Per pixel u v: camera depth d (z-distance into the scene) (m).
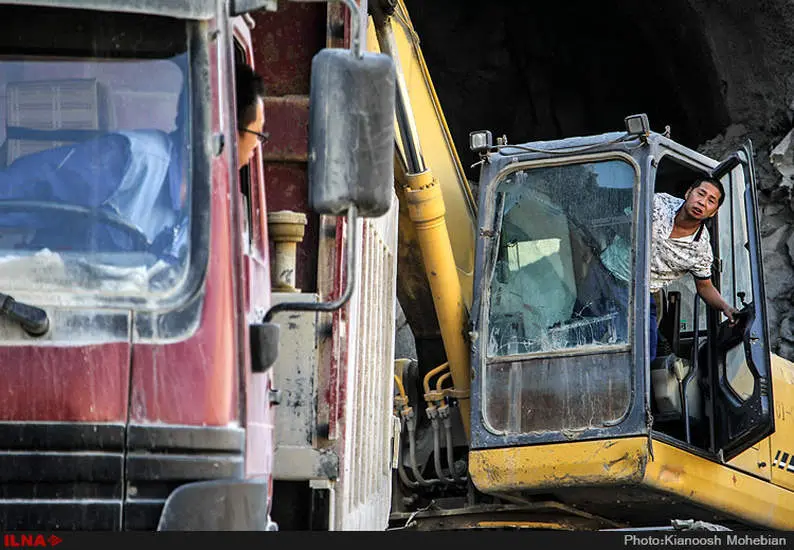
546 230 27.16
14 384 10.38
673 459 25.75
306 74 18.03
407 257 29.34
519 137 59.50
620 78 56.16
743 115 49.28
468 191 30.47
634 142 26.58
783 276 46.62
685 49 51.03
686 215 26.48
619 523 28.45
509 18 57.03
